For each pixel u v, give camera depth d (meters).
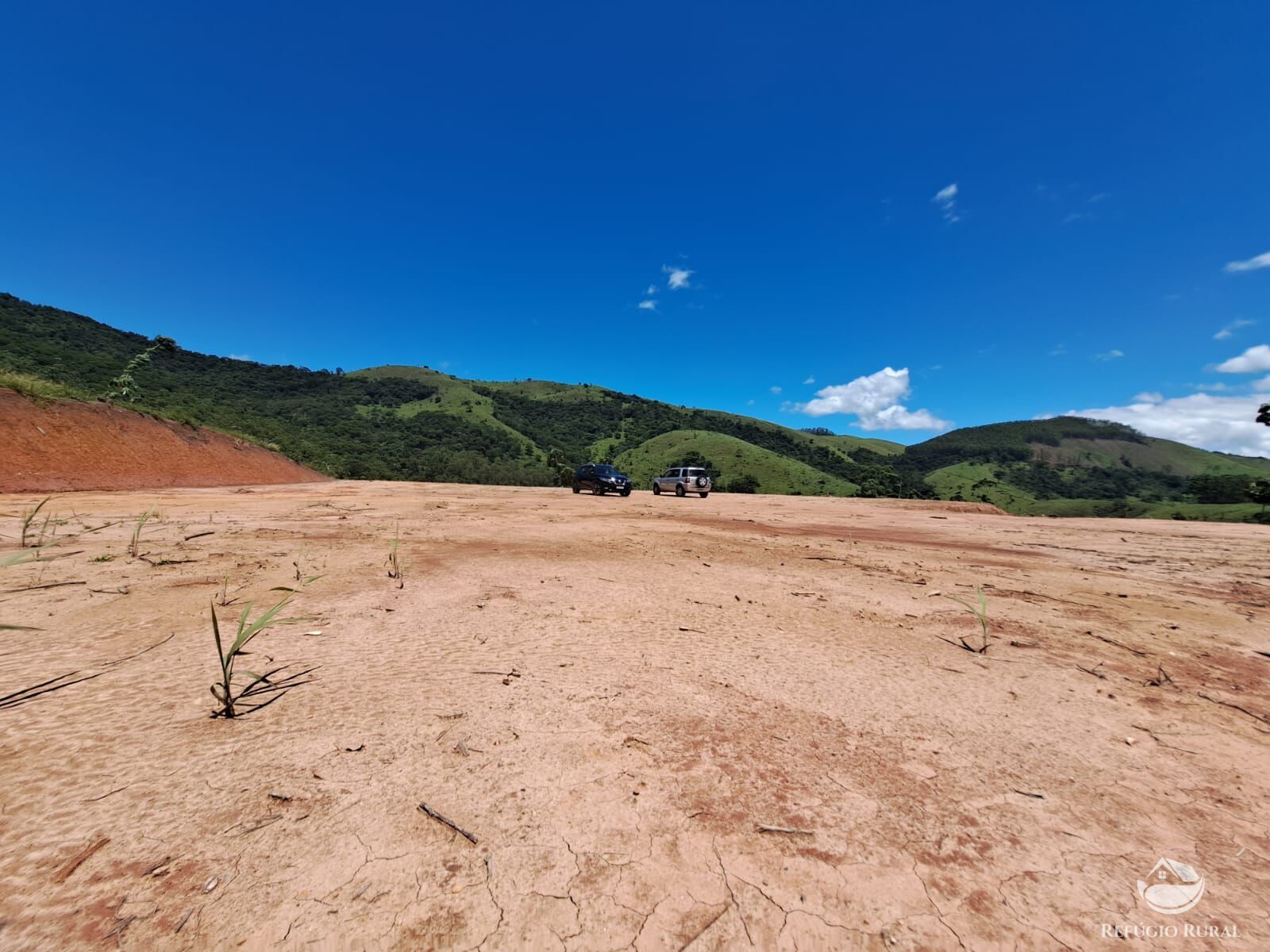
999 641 5.06
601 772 2.62
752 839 2.18
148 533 9.09
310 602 5.38
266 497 19.48
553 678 3.79
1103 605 6.68
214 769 2.51
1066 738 3.17
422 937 1.68
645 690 3.63
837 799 2.47
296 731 2.89
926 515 21.91
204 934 1.65
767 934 1.75
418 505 17.25
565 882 1.92
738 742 2.98
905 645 4.86
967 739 3.12
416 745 2.80
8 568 6.14
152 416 24.64
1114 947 1.74
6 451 17.11
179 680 3.47
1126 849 2.20
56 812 2.15
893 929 1.78
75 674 3.50
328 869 1.93
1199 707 3.67
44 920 1.67
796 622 5.47
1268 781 2.77
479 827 2.18
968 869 2.06
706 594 6.52
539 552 9.02
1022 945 1.74
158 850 1.98
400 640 4.44
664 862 2.03
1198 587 8.02
